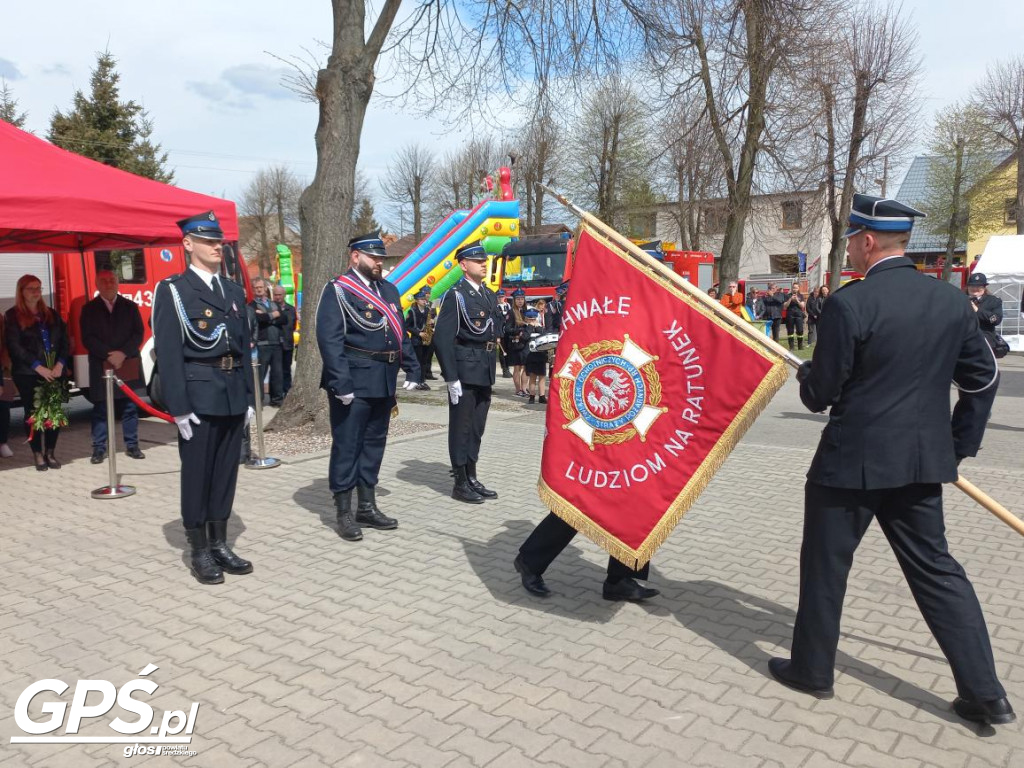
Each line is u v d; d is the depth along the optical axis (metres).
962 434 3.26
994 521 5.78
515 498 6.57
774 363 3.66
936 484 3.16
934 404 3.12
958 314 3.13
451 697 3.39
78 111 36.06
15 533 5.66
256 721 3.21
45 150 7.03
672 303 3.86
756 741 3.04
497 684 3.50
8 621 4.18
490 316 6.47
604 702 3.34
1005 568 4.82
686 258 24.95
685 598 4.46
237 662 3.72
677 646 3.87
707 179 21.12
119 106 36.53
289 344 12.86
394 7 9.34
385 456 8.20
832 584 3.30
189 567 4.97
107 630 4.07
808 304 23.28
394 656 3.77
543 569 4.45
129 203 6.84
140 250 11.02
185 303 4.57
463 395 6.39
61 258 10.15
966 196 38.25
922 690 3.43
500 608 4.33
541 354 12.30
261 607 4.36
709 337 3.79
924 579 3.18
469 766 2.89
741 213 20.78
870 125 24.03
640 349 3.88
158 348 4.52
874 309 3.09
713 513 6.06
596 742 3.04
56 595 4.53
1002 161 37.66
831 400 3.24
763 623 4.13
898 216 3.15
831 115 22.75
